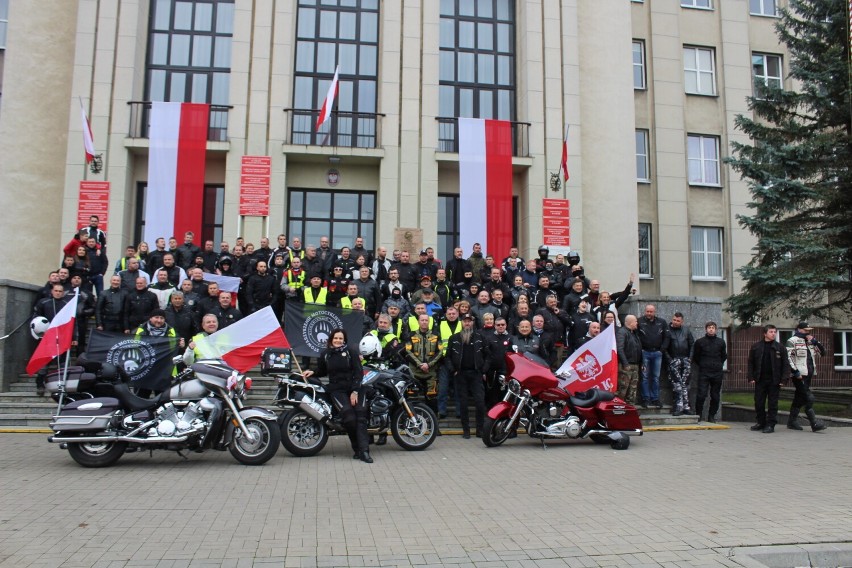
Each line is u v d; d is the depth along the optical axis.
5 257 17.17
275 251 13.88
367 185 18.44
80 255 12.49
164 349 10.56
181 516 5.78
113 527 5.42
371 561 4.72
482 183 18.03
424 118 18.16
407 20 18.48
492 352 11.03
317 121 18.08
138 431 7.99
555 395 10.18
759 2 25.19
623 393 12.51
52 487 6.84
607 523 5.75
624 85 20.98
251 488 6.93
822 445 10.49
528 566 4.67
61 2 18.25
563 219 18.42
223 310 11.17
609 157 20.59
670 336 12.99
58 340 8.38
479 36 19.89
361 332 11.91
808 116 16.52
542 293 13.16
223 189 18.00
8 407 10.96
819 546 5.16
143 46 17.88
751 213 23.61
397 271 13.14
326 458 8.84
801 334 12.77
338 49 18.94
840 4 15.47
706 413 13.52
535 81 18.98
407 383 9.67
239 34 17.62
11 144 17.55
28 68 17.86
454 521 5.77
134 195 17.36
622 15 21.28
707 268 23.52
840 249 14.49
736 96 24.27
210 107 17.47
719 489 7.17
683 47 24.34
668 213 23.12
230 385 8.23
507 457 9.10
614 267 20.17
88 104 16.84
